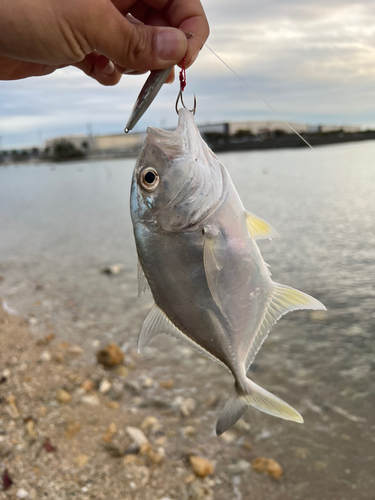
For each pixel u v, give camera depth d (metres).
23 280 0.78
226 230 0.19
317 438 0.34
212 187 0.18
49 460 0.31
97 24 0.17
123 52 0.18
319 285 0.63
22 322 0.58
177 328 0.20
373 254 0.75
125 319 0.58
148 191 0.18
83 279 0.77
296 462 0.31
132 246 1.01
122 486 0.29
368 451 0.32
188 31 0.22
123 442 0.33
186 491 0.29
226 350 0.20
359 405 0.37
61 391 0.40
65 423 0.35
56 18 0.17
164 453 0.32
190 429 0.35
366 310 0.54
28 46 0.18
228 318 0.19
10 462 0.30
